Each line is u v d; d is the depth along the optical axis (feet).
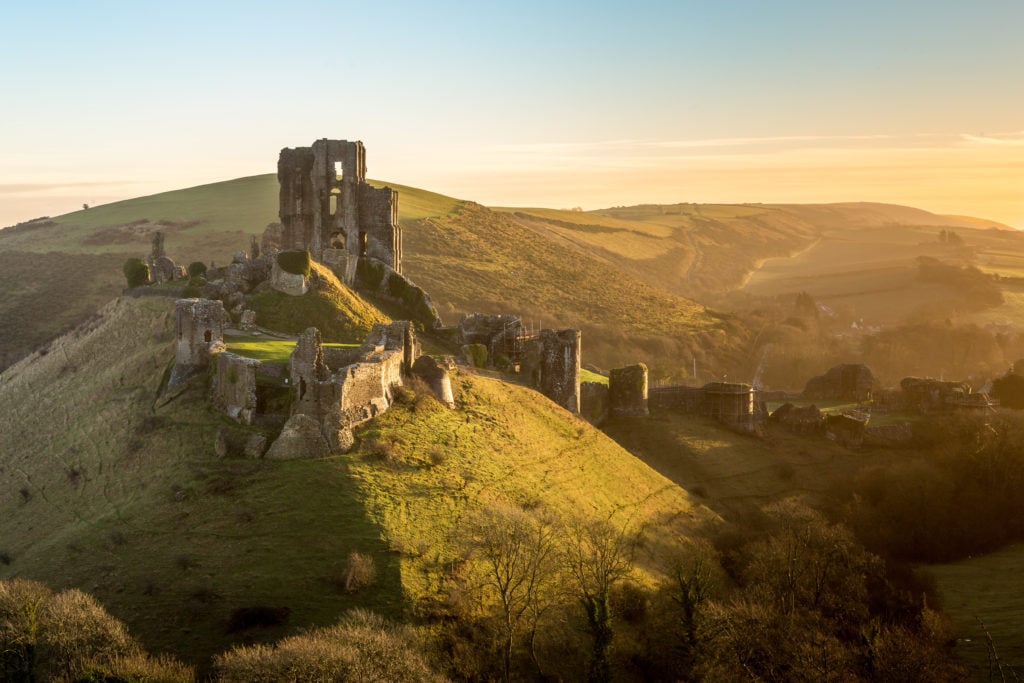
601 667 182.39
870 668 190.80
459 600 187.01
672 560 242.58
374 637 159.33
